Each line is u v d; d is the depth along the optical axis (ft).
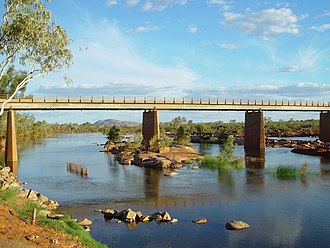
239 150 286.87
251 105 302.45
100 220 90.12
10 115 203.31
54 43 84.64
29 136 545.44
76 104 228.02
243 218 91.71
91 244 61.98
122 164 208.95
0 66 82.74
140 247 71.61
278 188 130.31
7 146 201.57
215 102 286.66
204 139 407.85
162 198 115.55
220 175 161.48
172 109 268.21
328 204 105.70
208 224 86.84
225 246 72.43
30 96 272.51
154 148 243.60
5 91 264.11
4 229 57.72
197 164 198.80
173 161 198.49
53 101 219.20
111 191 127.54
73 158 245.24
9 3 79.36
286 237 77.41
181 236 78.23
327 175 159.12
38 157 251.80
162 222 88.58
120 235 78.64
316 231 81.25
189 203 108.27
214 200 112.06
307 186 133.90
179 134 320.70
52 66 87.86
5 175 122.31
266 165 193.88
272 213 96.22
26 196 93.86
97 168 191.62
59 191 127.75
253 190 126.82
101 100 237.25
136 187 134.72
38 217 70.54
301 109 322.75
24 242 52.95
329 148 262.67
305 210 99.14
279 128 549.13
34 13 81.61
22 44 81.71
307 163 201.67
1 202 73.31
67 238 60.34
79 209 101.04
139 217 90.79
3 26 80.38
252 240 75.66
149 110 261.65
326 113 335.47
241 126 577.02
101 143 418.31
